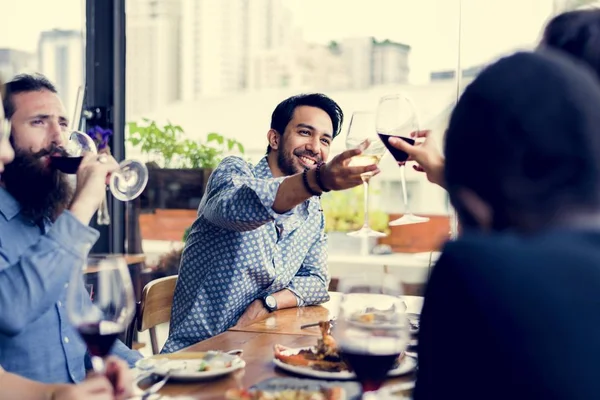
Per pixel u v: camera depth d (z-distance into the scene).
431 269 0.73
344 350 0.93
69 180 1.55
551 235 0.66
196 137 3.37
